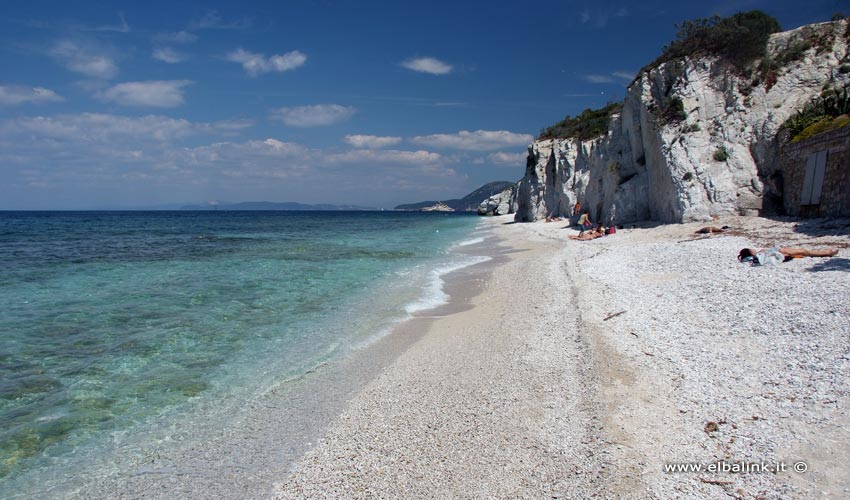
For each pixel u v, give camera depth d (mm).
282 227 64062
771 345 7852
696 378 7168
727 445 5422
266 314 13500
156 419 7367
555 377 7930
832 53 23562
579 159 47938
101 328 12023
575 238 29578
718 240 17797
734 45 25359
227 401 7961
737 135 23969
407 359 9781
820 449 5090
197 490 5613
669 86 27312
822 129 19578
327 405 7738
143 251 29625
